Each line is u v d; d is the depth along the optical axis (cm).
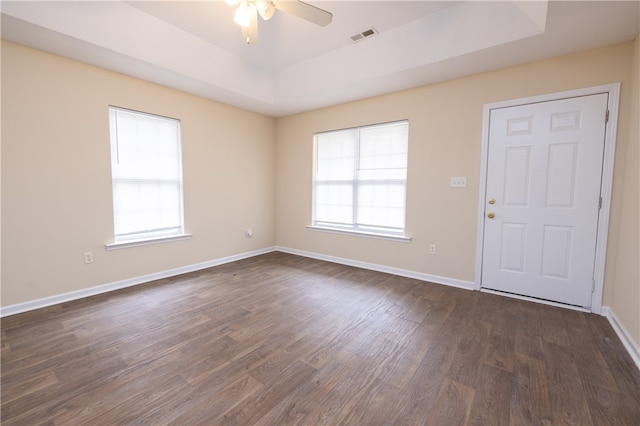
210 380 169
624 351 199
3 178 242
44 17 217
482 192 306
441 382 169
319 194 457
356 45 317
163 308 268
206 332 225
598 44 241
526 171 282
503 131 292
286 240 500
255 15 213
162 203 355
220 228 420
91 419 140
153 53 281
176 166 367
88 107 286
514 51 254
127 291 310
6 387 161
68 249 279
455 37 259
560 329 230
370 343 211
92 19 240
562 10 199
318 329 231
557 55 261
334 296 301
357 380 170
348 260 422
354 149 410
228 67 346
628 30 220
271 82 404
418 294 306
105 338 214
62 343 207
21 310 254
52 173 267
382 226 391
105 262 305
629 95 236
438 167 333
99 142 295
